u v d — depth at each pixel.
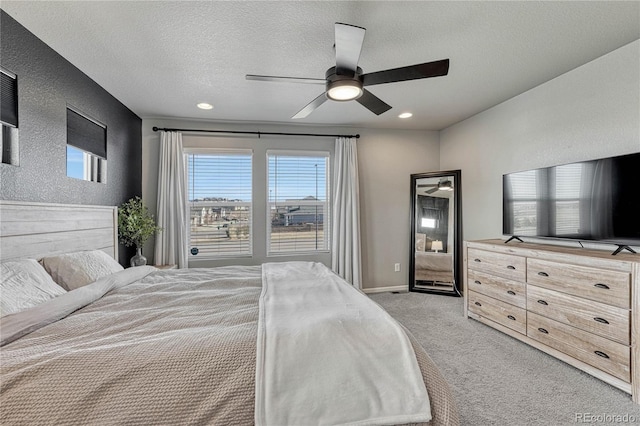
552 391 1.84
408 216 4.35
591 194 2.21
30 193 1.93
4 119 1.76
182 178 3.69
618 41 2.08
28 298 1.42
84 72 2.48
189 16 1.77
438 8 1.72
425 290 4.14
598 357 1.90
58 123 2.20
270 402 0.93
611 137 2.24
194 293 1.78
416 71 1.82
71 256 2.00
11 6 1.67
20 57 1.85
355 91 1.94
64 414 0.85
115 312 1.45
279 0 1.64
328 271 2.32
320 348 1.08
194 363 0.98
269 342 1.08
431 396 1.05
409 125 4.14
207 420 0.90
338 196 4.03
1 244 1.66
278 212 4.05
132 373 0.94
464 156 3.89
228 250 3.91
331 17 1.79
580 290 2.00
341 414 0.97
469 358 2.26
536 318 2.33
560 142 2.62
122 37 1.98
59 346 1.08
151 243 3.65
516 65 2.42
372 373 1.05
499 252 2.69
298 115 2.48
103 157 2.84
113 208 2.87
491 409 1.69
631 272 1.73
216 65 2.37
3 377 0.89
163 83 2.70
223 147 3.85
